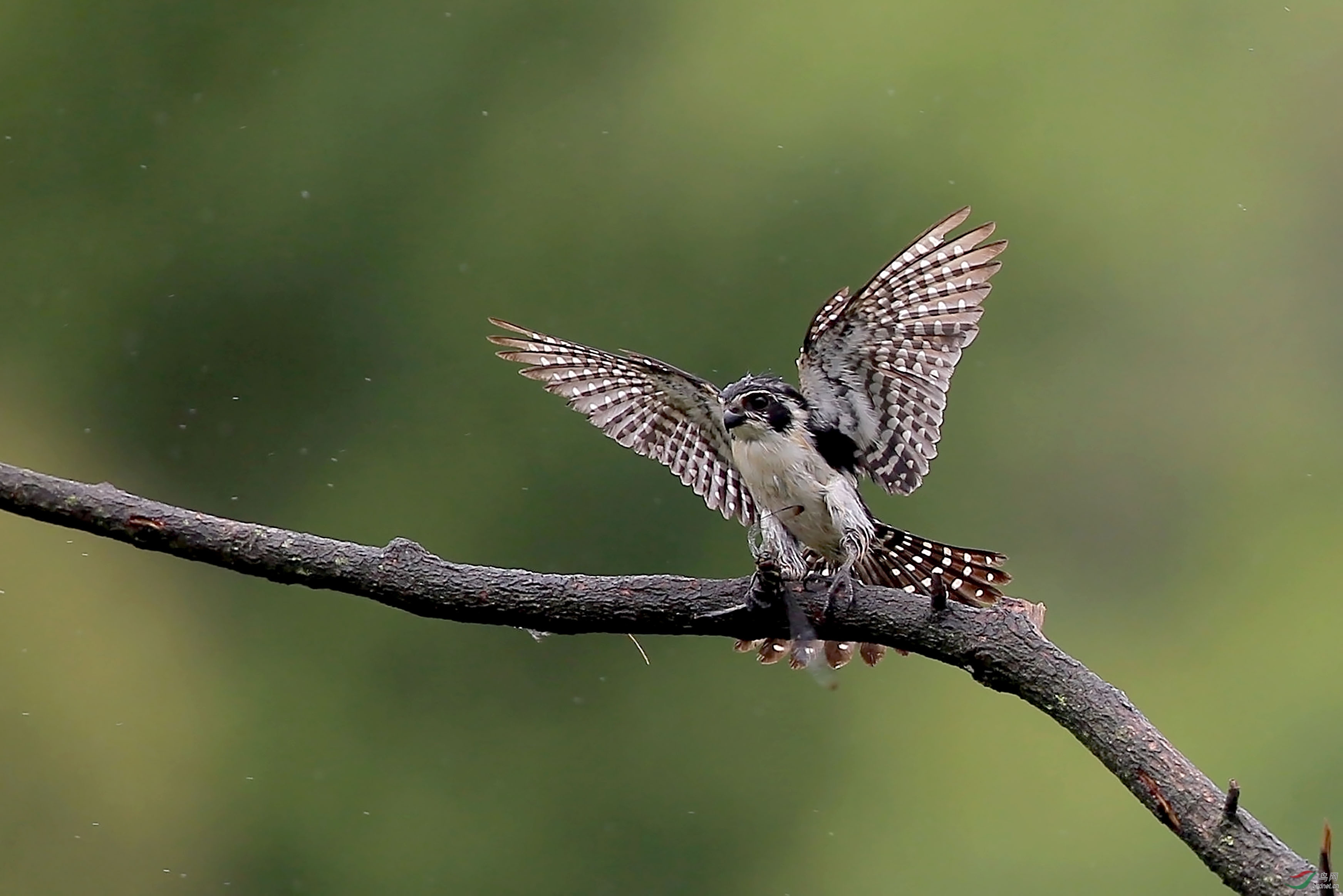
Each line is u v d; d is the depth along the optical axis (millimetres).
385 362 20547
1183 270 19984
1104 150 20188
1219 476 19109
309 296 20703
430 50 21641
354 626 18297
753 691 17703
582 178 20594
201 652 18047
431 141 21156
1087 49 20625
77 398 20469
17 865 16641
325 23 21734
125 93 21422
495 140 21203
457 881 17375
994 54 20516
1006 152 19984
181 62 21562
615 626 4824
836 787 17328
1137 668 18188
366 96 21406
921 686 17797
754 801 17172
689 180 20469
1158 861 16422
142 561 18203
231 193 21000
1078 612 18656
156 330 20688
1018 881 16516
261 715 17844
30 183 21219
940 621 4668
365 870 17312
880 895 16719
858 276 19844
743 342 19812
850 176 20109
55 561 17844
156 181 21141
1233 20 21031
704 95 20672
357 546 4777
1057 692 4469
